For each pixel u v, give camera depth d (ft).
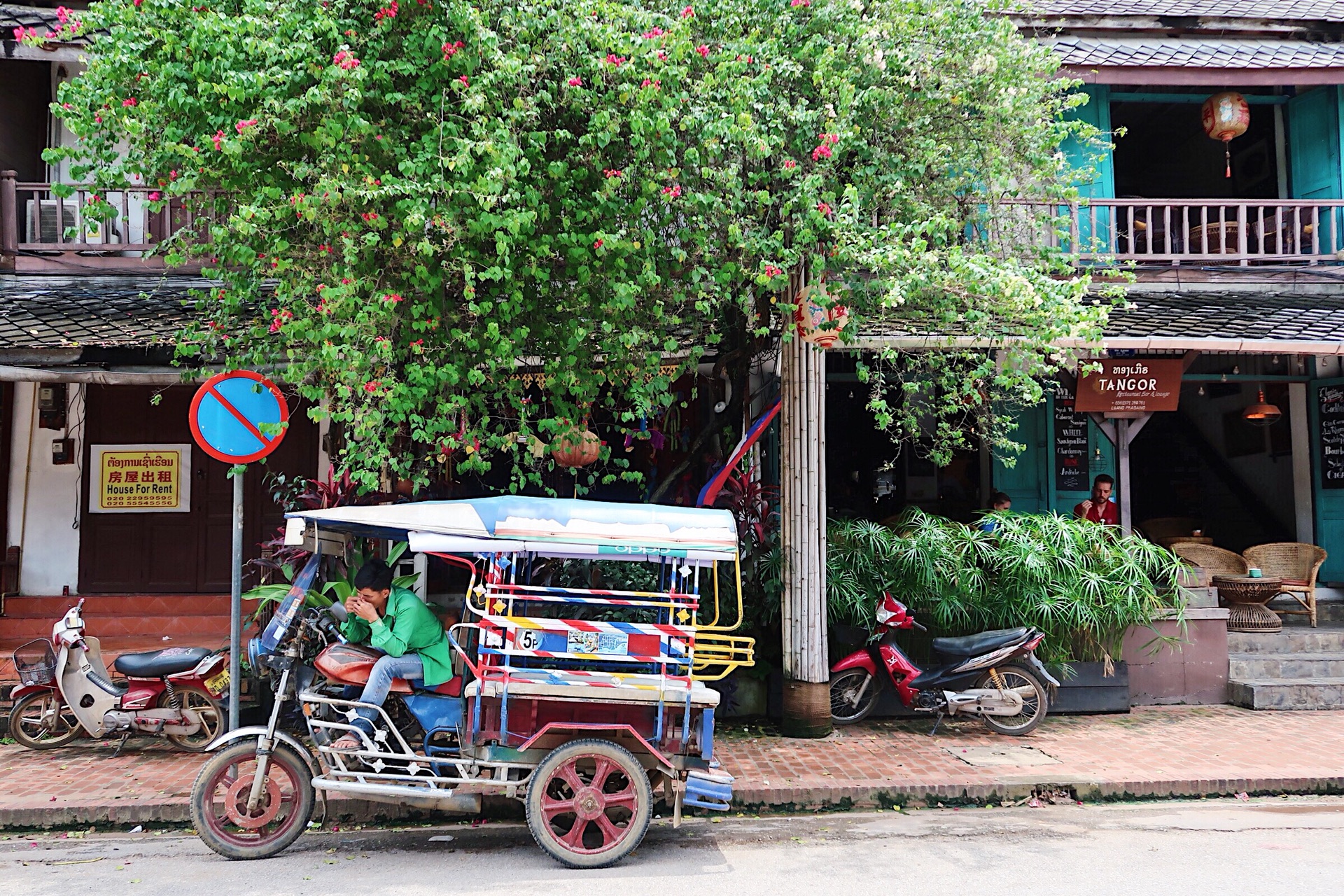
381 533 18.24
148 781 20.63
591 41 18.75
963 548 27.48
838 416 40.09
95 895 14.94
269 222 19.07
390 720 16.83
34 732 23.58
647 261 19.65
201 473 34.60
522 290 20.22
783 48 21.68
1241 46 36.83
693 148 20.29
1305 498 38.14
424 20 18.40
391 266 19.77
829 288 20.84
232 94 16.81
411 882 15.57
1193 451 46.16
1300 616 35.12
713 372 27.48
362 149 18.52
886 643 26.21
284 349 23.79
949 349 26.00
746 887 15.29
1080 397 31.45
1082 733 25.66
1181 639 29.19
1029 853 17.15
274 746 17.01
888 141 22.84
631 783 16.56
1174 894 14.90
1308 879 15.61
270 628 17.61
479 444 23.79
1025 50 23.57
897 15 21.89
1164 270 35.53
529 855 17.21
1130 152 45.14
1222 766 22.16
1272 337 28.78
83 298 31.19
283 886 15.34
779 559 26.84
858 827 19.04
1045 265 24.40
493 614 17.29
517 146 17.95
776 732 25.79
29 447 33.99
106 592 34.04
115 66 18.35
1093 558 28.12
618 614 24.39
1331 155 37.19
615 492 32.07
